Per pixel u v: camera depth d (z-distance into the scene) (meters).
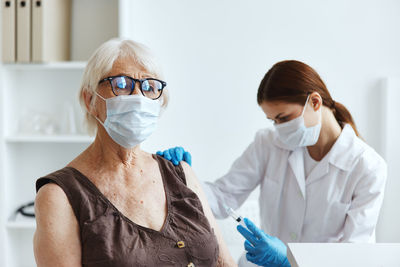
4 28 2.08
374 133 2.43
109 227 1.04
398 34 2.39
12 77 2.31
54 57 2.19
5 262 2.26
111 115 1.11
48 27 2.11
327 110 1.66
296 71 1.55
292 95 1.53
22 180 2.46
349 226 1.59
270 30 2.42
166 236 1.09
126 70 1.12
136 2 2.43
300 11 2.41
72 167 1.11
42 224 0.99
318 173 1.66
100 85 1.12
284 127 1.59
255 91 2.45
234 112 2.46
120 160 1.15
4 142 2.22
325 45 2.41
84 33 2.40
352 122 1.76
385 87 2.37
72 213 1.03
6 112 2.25
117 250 1.01
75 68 2.26
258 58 2.43
